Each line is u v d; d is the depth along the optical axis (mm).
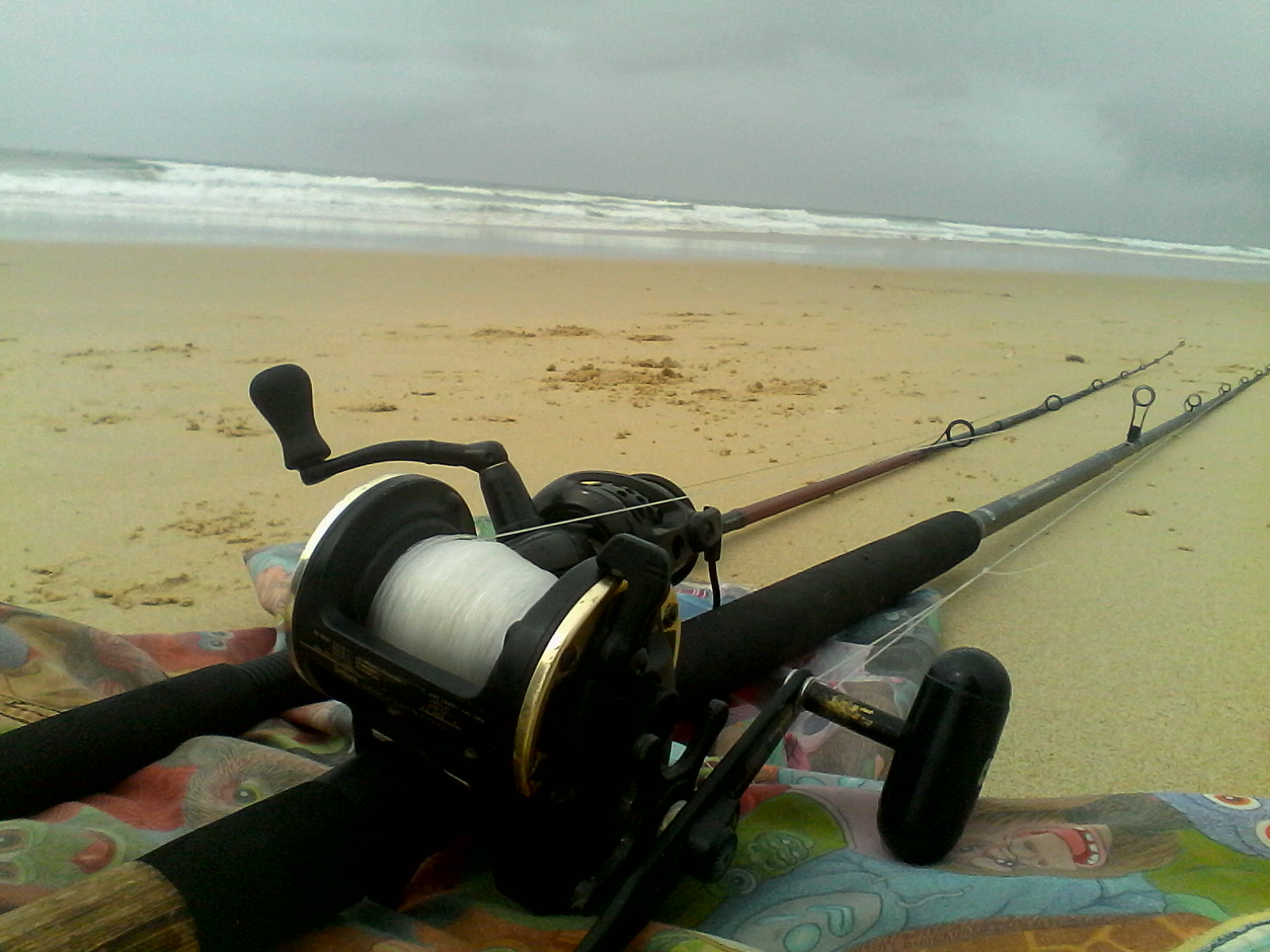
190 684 2221
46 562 3611
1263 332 12953
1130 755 2654
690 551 2355
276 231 17484
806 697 1908
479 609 1596
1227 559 4156
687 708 2318
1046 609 3604
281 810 1494
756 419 6141
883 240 31922
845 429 6004
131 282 10211
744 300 12547
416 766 1645
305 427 1916
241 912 1369
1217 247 56062
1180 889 1689
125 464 4727
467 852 1867
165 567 3621
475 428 5520
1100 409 7117
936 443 5594
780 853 1892
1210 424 6871
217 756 2062
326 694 1704
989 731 1728
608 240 21812
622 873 1606
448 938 1567
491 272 13570
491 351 8008
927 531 3488
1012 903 1663
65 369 6504
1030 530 4496
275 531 4004
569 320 9930
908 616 3266
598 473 2344
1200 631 3443
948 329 11086
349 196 26766
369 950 1506
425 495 1785
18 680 2291
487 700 1402
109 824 1828
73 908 1238
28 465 4641
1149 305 16234
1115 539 4391
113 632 3100
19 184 22031
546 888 1589
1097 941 1557
